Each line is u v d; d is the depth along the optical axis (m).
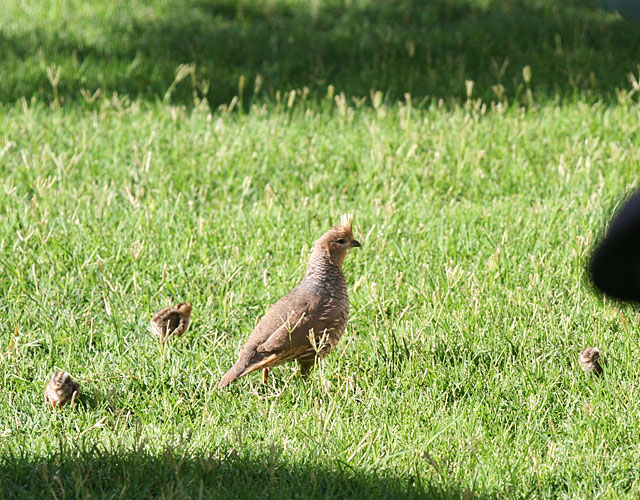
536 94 18.25
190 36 21.73
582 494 7.44
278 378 9.50
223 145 15.49
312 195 14.15
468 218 12.91
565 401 8.94
